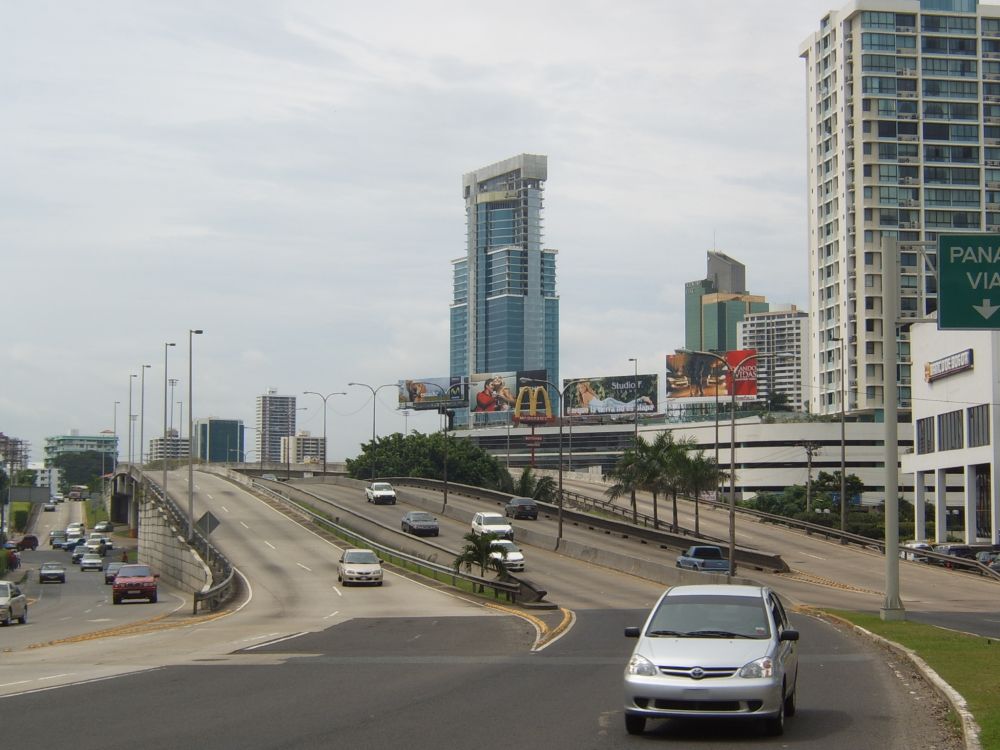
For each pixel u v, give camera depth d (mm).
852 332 139250
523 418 172875
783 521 90562
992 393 73750
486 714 16094
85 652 27094
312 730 14703
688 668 13836
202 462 165375
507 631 32062
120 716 15992
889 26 138375
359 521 87312
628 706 13930
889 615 33531
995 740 12883
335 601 46688
